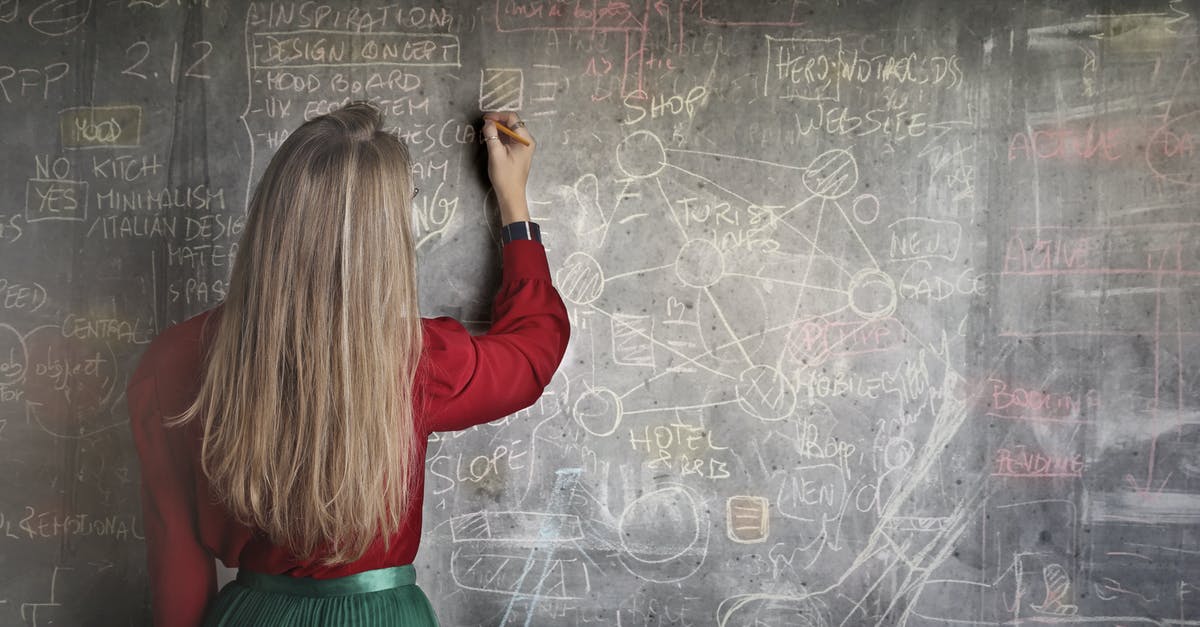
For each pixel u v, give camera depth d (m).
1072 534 1.64
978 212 1.65
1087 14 1.64
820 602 1.66
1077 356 1.64
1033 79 1.64
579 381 1.67
